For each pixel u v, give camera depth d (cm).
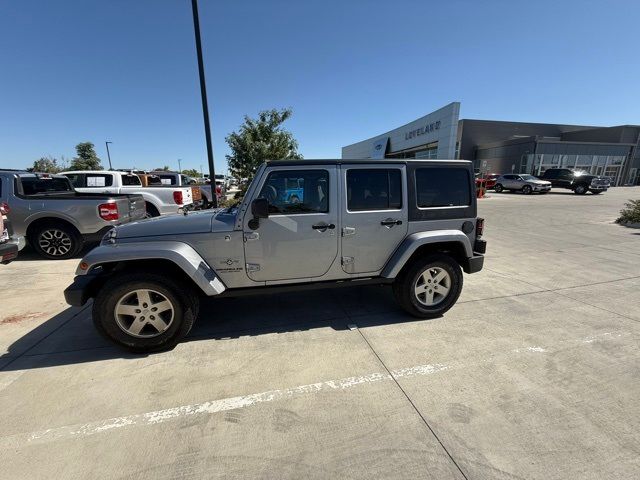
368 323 376
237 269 330
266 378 276
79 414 235
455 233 373
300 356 309
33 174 682
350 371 286
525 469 191
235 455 202
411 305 377
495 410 238
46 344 329
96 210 643
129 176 1028
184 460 199
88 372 284
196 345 329
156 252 298
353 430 221
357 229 348
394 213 359
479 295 465
